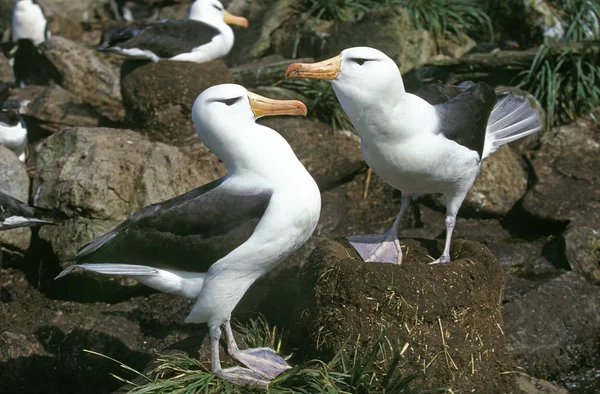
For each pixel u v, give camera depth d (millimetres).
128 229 4426
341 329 4559
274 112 4359
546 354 5473
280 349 5051
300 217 4246
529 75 8312
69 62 9297
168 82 7711
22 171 6797
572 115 8328
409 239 5457
